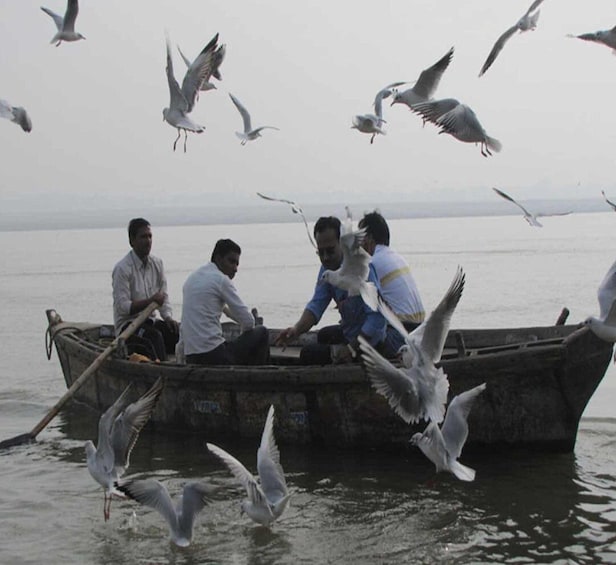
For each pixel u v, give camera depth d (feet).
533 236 198.90
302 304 81.41
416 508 28.86
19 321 75.00
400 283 34.53
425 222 353.10
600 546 25.73
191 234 283.59
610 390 44.57
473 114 28.43
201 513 28.86
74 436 38.83
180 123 32.83
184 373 36.37
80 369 43.04
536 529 26.99
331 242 35.32
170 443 37.06
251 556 25.55
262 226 386.32
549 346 31.83
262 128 39.52
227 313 38.45
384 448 34.01
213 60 33.65
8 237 306.76
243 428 36.09
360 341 23.67
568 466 32.60
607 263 115.24
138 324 39.50
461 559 25.08
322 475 32.22
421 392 23.57
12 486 32.01
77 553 26.04
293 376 34.27
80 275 120.37
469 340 41.78
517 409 32.83
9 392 47.93
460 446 24.43
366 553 25.61
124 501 30.27
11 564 25.34
